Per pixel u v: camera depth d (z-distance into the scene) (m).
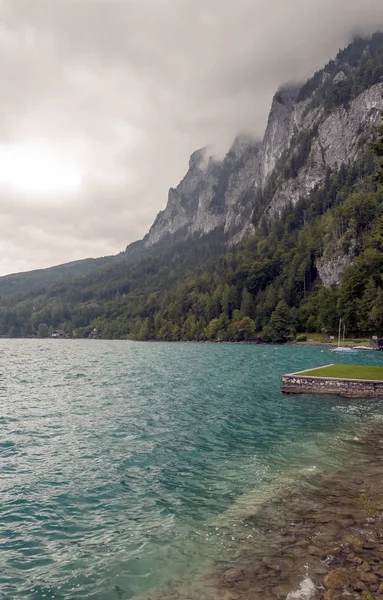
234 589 7.47
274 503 11.63
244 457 16.58
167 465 15.80
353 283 94.75
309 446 18.02
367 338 125.00
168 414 25.83
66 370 59.69
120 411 27.14
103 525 10.84
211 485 13.48
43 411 27.52
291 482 13.41
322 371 37.84
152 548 9.45
